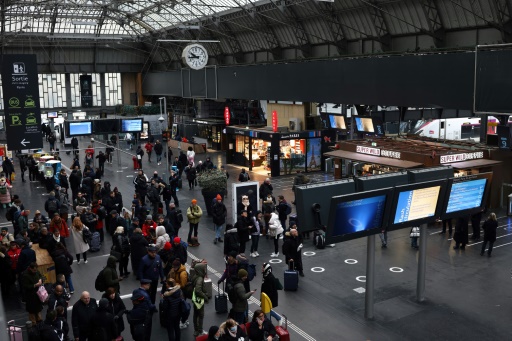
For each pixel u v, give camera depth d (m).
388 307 13.61
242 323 11.55
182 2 43.06
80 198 20.31
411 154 23.34
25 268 13.83
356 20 32.41
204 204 25.69
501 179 24.17
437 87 24.80
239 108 48.72
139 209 18.95
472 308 13.52
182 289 12.12
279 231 17.66
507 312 13.26
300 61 34.56
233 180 32.41
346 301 14.03
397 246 18.83
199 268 11.85
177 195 27.91
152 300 13.14
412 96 26.22
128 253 15.71
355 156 26.17
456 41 27.16
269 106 41.38
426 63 25.23
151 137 45.53
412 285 15.09
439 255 17.77
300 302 13.96
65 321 10.73
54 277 14.35
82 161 40.34
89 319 10.21
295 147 34.09
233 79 42.88
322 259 17.47
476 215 19.27
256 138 34.91
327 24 34.66
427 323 12.67
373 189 12.75
